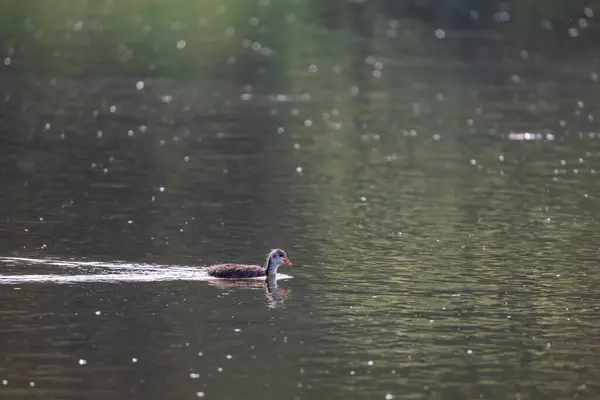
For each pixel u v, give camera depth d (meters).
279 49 71.75
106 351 21.44
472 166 42.03
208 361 21.03
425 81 63.44
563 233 31.61
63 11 81.12
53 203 34.34
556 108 55.41
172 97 56.31
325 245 30.08
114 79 60.69
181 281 26.09
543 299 25.23
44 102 53.50
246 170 40.50
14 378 20.05
